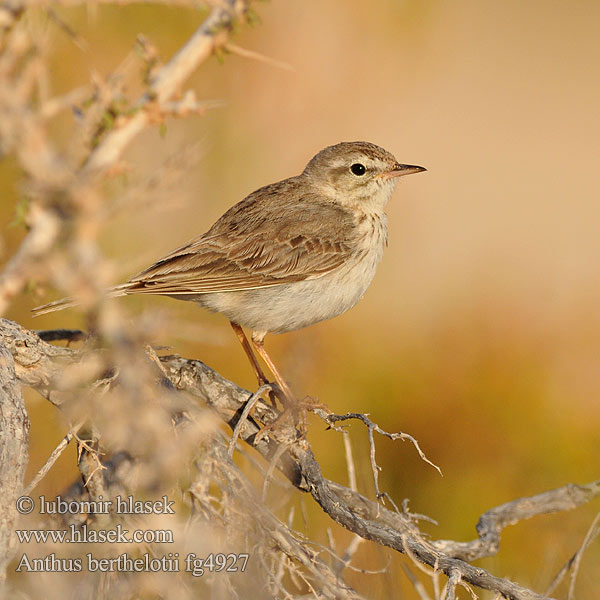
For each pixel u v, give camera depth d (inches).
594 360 1029.2
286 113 1168.8
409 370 966.4
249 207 713.0
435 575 391.2
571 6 2229.3
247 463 479.5
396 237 1301.7
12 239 682.2
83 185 265.1
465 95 1918.1
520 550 703.1
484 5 2188.7
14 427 364.8
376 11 1284.4
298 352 823.1
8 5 288.8
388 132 1625.2
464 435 907.4
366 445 853.2
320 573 383.2
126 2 330.6
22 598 343.3
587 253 1465.3
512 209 1599.4
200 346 906.7
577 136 1887.3
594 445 876.0
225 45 352.2
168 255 663.8
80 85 865.5
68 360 410.3
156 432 307.7
